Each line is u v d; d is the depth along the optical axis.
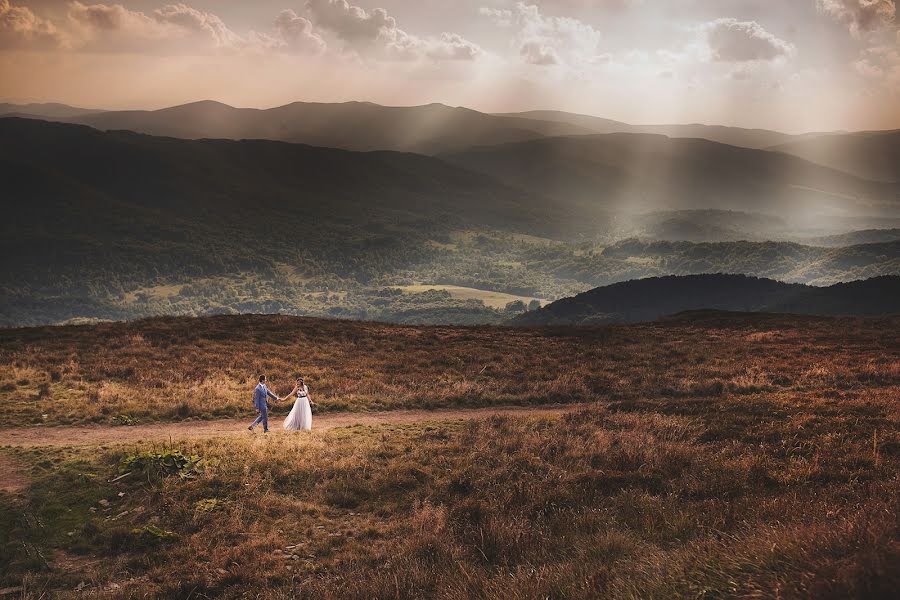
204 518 12.39
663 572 6.21
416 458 16.08
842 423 16.84
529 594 6.62
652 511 10.29
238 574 10.27
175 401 23.59
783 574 5.14
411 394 27.22
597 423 19.55
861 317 56.66
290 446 16.56
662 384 30.12
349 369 31.88
